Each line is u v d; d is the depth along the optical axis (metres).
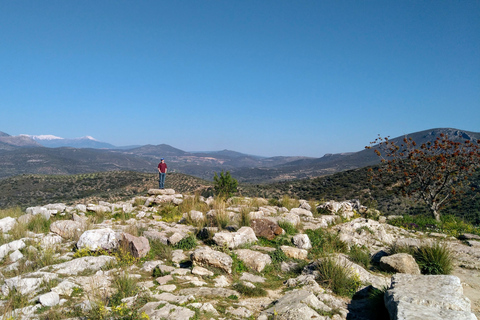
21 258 7.30
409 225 13.77
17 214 12.20
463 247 9.99
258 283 6.64
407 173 16.91
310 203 16.16
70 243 8.79
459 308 4.23
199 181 80.62
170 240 9.12
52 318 4.54
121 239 7.86
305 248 9.13
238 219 10.95
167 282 6.24
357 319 5.15
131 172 90.19
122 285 5.61
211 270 6.95
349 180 47.91
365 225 11.79
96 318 4.45
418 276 5.54
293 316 4.75
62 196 69.75
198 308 4.91
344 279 6.44
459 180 16.39
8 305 4.81
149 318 4.44
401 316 4.05
